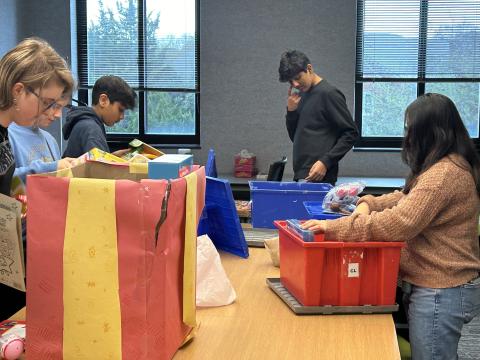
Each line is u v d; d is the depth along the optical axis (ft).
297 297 5.72
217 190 7.41
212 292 5.66
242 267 7.07
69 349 4.02
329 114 11.77
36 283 4.03
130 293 3.94
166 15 17.83
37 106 5.05
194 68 17.94
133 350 3.98
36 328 4.07
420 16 16.99
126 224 3.90
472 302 6.24
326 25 16.96
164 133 18.24
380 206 6.88
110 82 9.68
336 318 5.45
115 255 3.92
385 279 5.59
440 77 17.15
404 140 6.48
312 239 5.46
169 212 4.02
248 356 4.57
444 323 6.13
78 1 17.93
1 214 4.29
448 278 6.15
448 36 17.02
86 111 9.48
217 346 4.75
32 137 7.17
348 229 5.54
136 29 17.90
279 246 6.47
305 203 8.13
